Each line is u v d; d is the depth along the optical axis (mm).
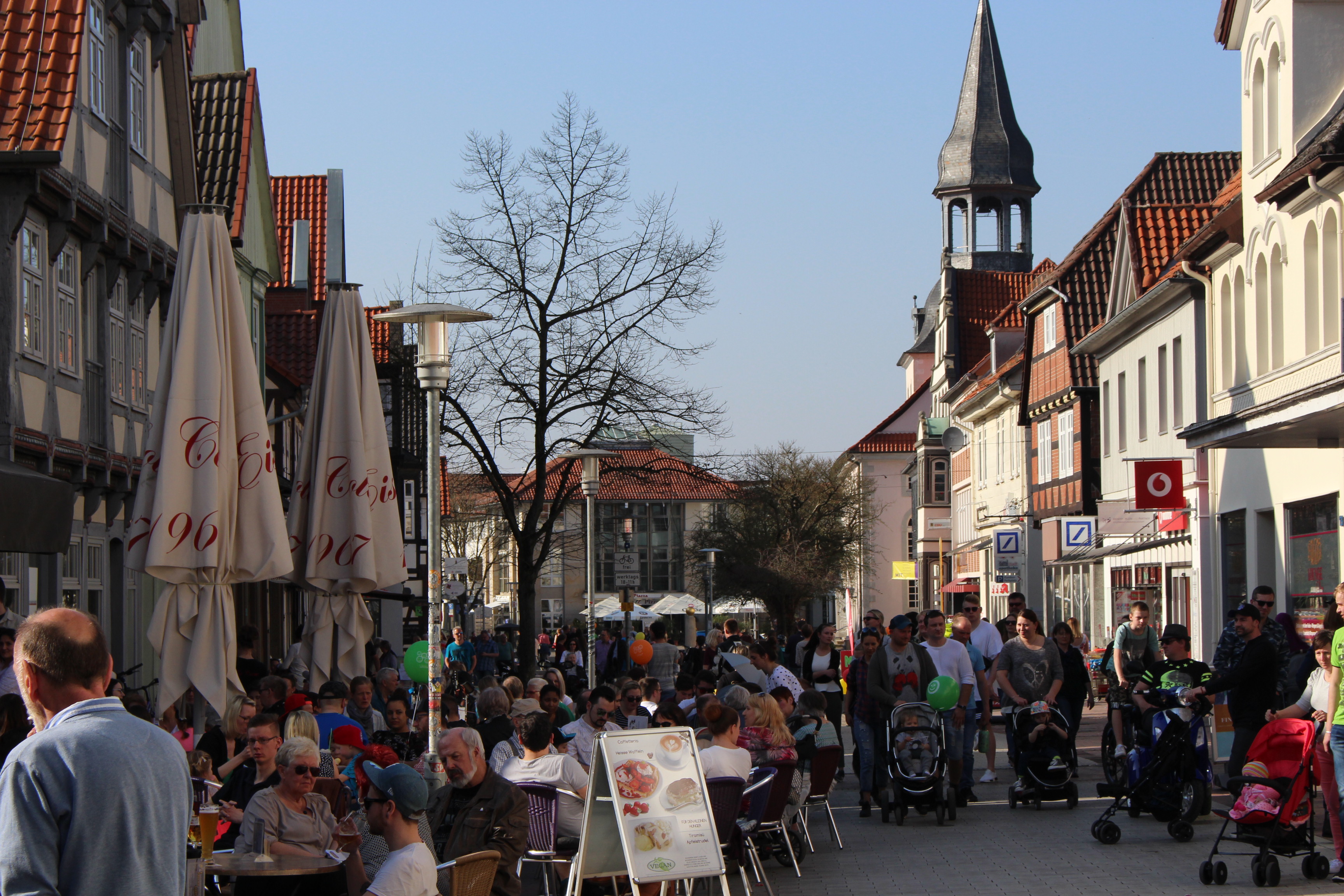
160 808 4418
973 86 82875
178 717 14859
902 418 101812
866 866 13250
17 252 16188
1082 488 42250
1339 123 20688
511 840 8812
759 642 18891
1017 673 17188
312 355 37250
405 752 13344
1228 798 16688
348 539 15578
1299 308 23219
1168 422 33125
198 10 22953
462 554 65625
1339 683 11711
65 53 16547
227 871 8453
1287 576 24875
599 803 10352
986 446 61031
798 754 13797
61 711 4488
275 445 34312
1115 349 38781
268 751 10258
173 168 23016
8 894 4195
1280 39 24031
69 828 4266
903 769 15672
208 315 12977
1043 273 62719
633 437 36219
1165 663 14680
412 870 6777
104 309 19672
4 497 10648
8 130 15844
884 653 16516
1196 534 29609
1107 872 12469
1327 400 17453
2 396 15953
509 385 34281
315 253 41812
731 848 11250
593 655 27328
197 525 12547
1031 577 49625
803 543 81750
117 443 20266
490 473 34906
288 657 18016
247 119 28609
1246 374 26375
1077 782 19250
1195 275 28531
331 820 9562
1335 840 11844
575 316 34688
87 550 19234
